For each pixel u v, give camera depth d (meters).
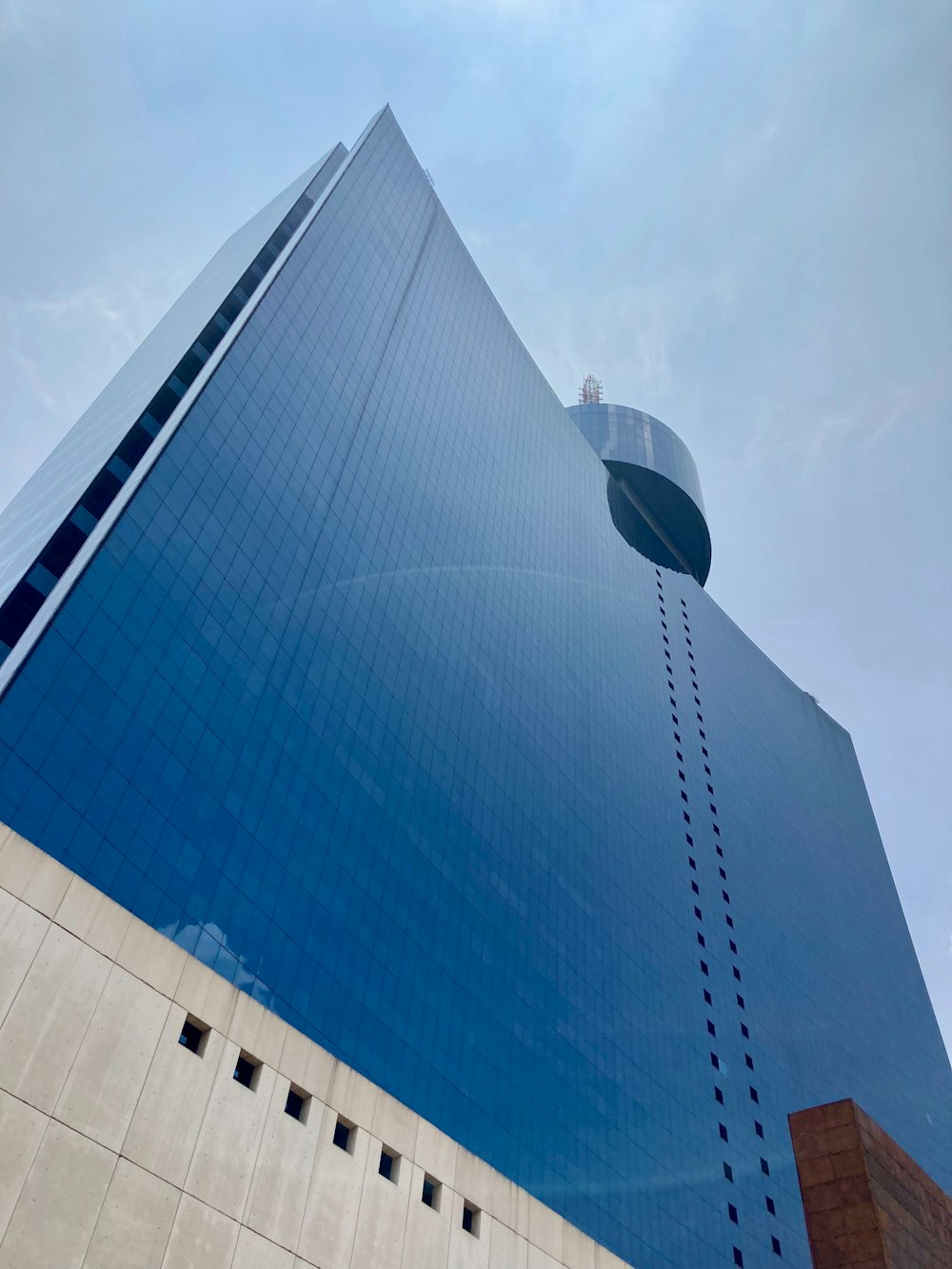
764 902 175.75
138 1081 33.69
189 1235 32.91
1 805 67.00
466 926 107.25
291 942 84.69
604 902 134.62
